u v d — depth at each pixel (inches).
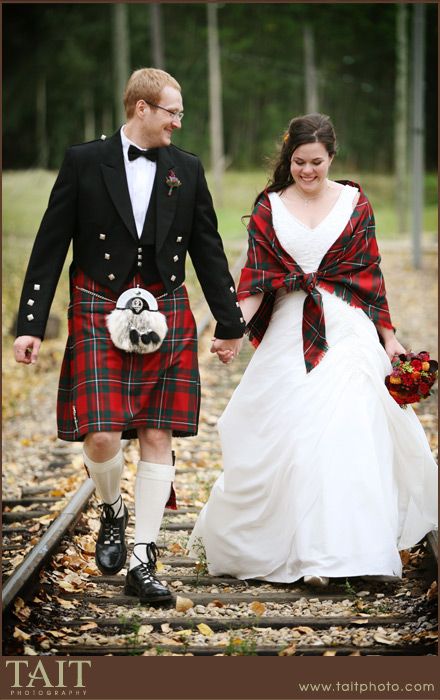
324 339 361.4
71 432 349.4
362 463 343.6
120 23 1971.0
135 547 345.7
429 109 3489.2
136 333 330.3
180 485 523.2
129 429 365.1
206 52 3476.9
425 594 345.4
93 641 312.2
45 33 3479.3
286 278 367.2
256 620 326.0
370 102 3617.1
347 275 370.6
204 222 347.6
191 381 343.6
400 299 1251.8
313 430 350.0
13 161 3358.8
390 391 360.2
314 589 353.7
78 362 334.0
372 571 331.9
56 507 492.1
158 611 338.6
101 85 3420.3
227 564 370.9
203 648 307.7
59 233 335.6
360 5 3334.2
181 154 346.3
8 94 3412.9
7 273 1283.2
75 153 335.6
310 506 342.3
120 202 332.5
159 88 334.6
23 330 331.0
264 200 377.4
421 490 360.2
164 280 337.4
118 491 356.8
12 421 753.6
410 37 3275.1
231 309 348.8
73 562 383.9
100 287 337.1
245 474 365.1
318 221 370.0
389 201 2856.8
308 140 361.4
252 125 3531.0
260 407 365.1
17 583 332.8
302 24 3385.8
